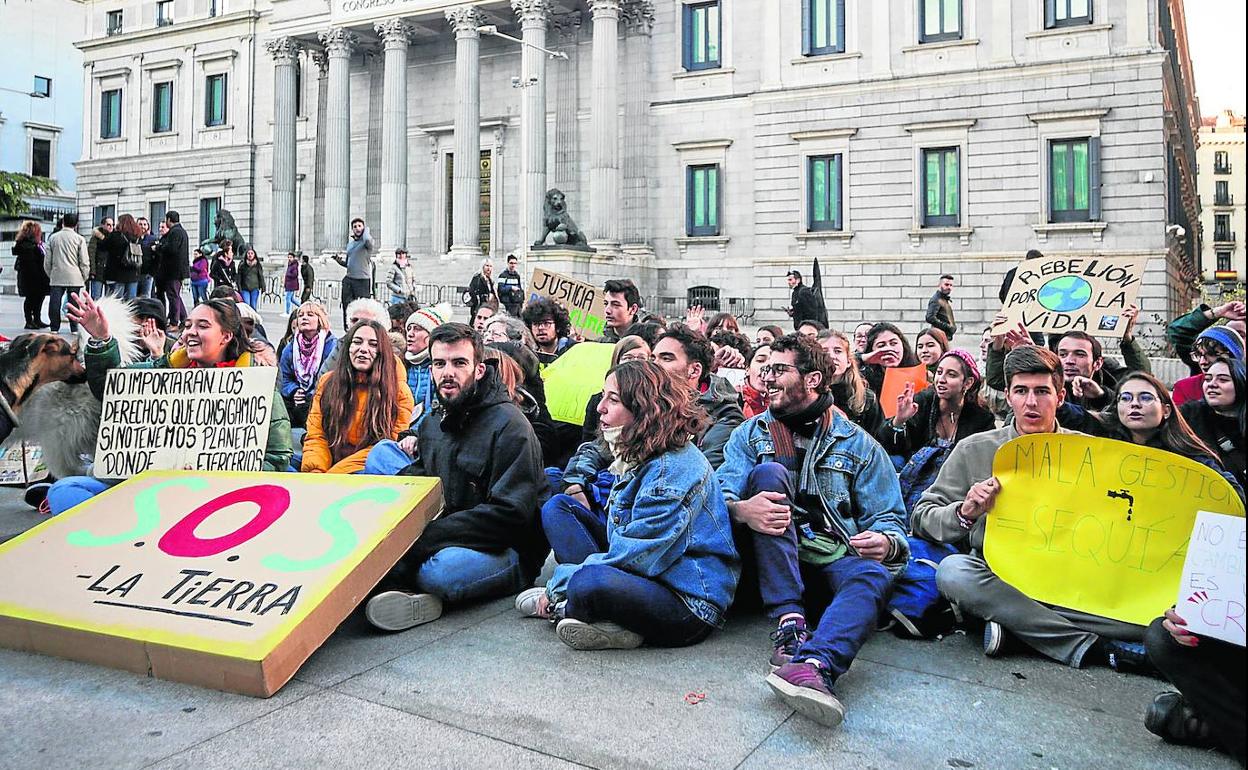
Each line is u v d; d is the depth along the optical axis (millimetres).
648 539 4762
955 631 5242
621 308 9414
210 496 5461
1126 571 4656
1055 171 32250
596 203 37188
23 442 7543
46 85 59500
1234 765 3664
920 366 8602
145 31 50094
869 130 34562
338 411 6918
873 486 5145
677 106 38062
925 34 34031
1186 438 5398
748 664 4676
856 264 34750
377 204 43906
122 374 6887
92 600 4789
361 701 4195
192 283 28578
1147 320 30750
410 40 42094
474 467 5656
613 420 4863
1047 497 4836
